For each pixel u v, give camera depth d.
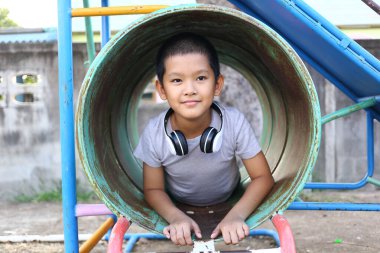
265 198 2.44
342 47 2.78
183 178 2.67
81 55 7.02
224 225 2.19
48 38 7.76
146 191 2.57
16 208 6.33
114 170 2.65
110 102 2.82
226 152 2.59
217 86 2.50
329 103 7.05
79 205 2.63
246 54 3.05
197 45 2.30
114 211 2.15
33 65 7.01
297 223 5.15
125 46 2.34
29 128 7.02
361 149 7.11
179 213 2.34
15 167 7.00
